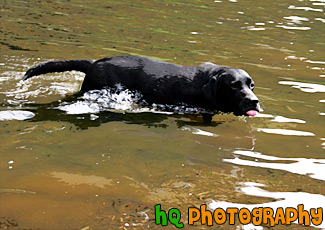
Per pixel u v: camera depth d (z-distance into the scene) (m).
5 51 9.05
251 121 6.70
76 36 10.49
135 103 7.28
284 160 5.44
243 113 6.75
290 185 4.83
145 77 7.29
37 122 6.19
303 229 4.05
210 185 4.74
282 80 8.54
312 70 9.30
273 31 12.52
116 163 5.14
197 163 5.25
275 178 4.97
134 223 3.99
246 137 6.11
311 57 10.26
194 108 7.19
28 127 6.00
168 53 9.68
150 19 12.74
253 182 4.86
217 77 7.04
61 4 13.64
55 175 4.79
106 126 6.25
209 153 5.55
